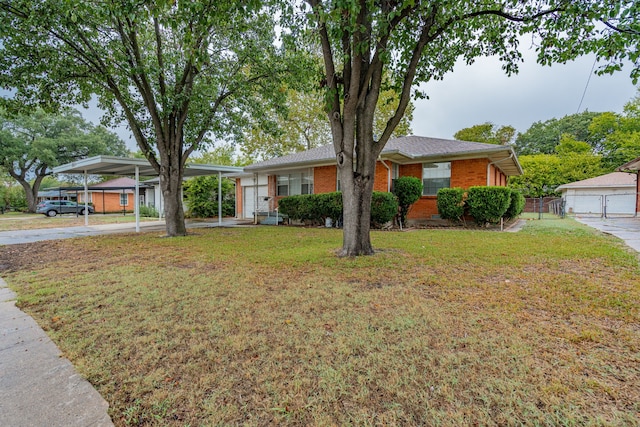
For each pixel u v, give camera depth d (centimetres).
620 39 462
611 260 489
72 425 157
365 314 294
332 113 563
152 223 1562
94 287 399
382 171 1187
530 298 329
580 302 314
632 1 398
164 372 204
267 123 1027
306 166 1400
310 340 243
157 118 902
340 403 171
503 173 1616
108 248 723
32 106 854
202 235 961
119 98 868
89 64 816
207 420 160
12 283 426
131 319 293
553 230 932
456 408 165
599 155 2523
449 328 260
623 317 276
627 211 1970
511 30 592
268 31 834
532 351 220
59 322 289
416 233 917
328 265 500
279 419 160
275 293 364
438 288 372
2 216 2348
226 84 928
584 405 165
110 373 205
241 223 1519
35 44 732
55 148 2688
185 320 288
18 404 173
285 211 1366
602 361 206
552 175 2509
